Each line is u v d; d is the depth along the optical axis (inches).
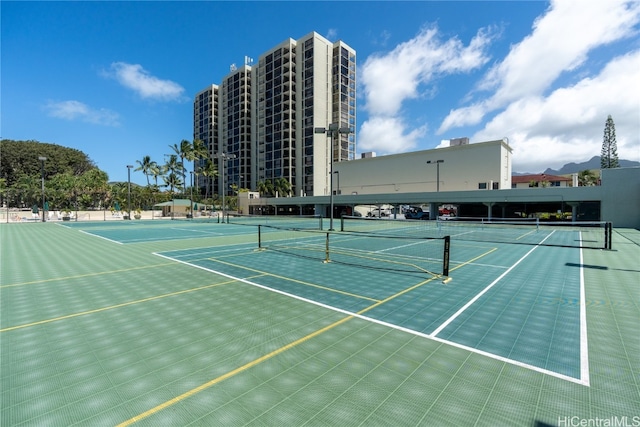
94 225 1421.0
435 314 241.9
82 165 4252.0
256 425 119.6
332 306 261.6
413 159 1974.7
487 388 143.1
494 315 239.6
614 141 2325.3
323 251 575.8
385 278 362.6
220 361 169.2
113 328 216.5
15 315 243.1
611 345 187.5
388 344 189.0
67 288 322.0
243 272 395.2
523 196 1298.0
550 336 200.7
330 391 141.2
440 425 119.2
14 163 3708.2
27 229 1160.8
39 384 147.9
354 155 3395.7
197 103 4667.8
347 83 3324.3
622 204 1130.0
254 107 3705.7
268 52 3432.6
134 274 385.7
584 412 126.7
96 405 132.1
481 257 513.7
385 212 2652.6
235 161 3892.7
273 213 2600.9
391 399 135.3
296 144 3253.0
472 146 1739.7
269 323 224.2
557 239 781.3
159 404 132.6
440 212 2256.4
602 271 400.5
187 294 298.7
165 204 2182.6
